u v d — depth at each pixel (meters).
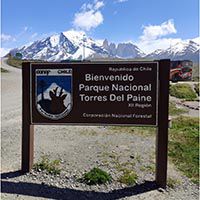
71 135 6.31
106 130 6.93
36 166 4.16
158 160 3.75
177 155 5.16
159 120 3.71
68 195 3.49
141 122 3.75
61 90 3.88
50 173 4.03
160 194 3.60
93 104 3.84
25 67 3.93
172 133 6.93
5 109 9.50
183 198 3.54
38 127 7.11
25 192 3.50
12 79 21.52
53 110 3.91
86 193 3.55
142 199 3.46
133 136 6.41
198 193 3.70
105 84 3.80
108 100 3.80
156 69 3.68
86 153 4.98
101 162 4.54
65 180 3.86
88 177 3.82
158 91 3.69
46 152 4.96
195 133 7.02
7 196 3.39
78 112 3.87
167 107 3.67
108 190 3.65
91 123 3.85
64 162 4.48
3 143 5.41
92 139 6.01
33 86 3.94
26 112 3.96
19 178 3.85
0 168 4.16
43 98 3.92
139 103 3.74
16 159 4.54
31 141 4.02
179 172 4.38
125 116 3.78
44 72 3.90
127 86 3.75
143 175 4.10
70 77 3.87
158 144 3.73
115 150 5.23
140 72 3.71
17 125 7.10
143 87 3.72
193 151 5.43
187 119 9.07
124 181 3.85
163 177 3.75
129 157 4.87
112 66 3.77
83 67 3.83
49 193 3.51
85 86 3.84
